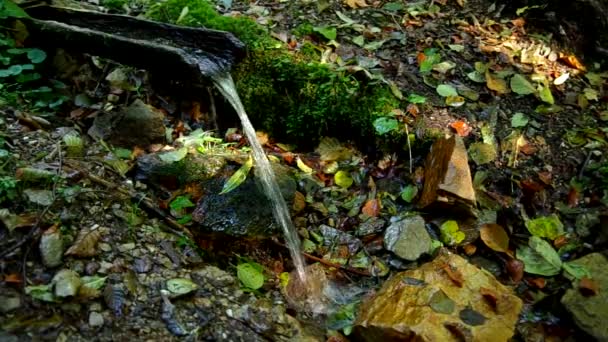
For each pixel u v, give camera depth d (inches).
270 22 55.9
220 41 47.7
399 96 49.3
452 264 39.7
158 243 37.8
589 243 43.5
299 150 49.1
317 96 48.3
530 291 41.2
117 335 32.4
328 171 47.4
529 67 55.0
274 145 48.9
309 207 45.0
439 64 53.5
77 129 43.9
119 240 36.8
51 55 47.1
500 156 47.8
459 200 42.8
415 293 37.6
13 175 36.9
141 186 41.2
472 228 43.6
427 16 59.4
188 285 35.9
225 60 47.7
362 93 48.4
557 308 39.5
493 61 54.8
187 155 43.1
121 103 47.0
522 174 46.9
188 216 40.3
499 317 37.2
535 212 45.4
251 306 36.9
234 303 36.6
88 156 41.4
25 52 44.4
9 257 33.4
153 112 44.4
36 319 31.5
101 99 47.0
